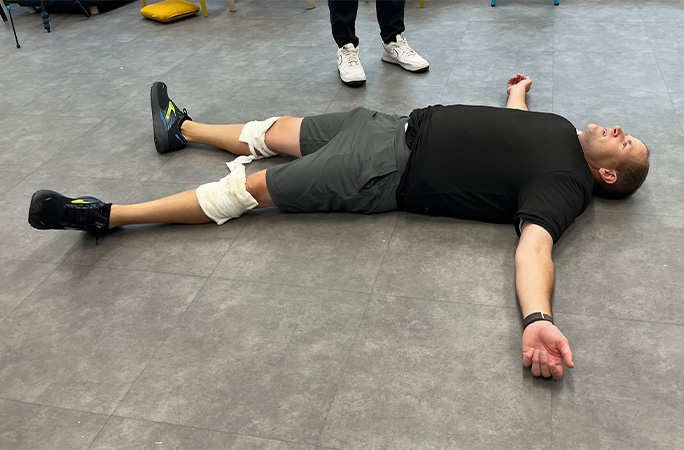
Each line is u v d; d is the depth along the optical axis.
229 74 3.51
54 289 2.01
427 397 1.55
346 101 3.07
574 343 1.66
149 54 3.91
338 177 2.14
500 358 1.64
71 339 1.81
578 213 1.97
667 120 2.69
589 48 3.46
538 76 3.16
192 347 1.75
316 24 4.17
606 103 2.85
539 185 1.92
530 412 1.50
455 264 1.97
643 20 3.79
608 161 2.08
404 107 2.96
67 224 2.12
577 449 1.40
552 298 1.81
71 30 4.49
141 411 1.58
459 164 2.07
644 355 1.62
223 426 1.52
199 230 2.23
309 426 1.50
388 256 2.03
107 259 2.12
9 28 4.64
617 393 1.52
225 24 4.33
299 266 2.02
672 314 1.73
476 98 2.98
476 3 4.30
